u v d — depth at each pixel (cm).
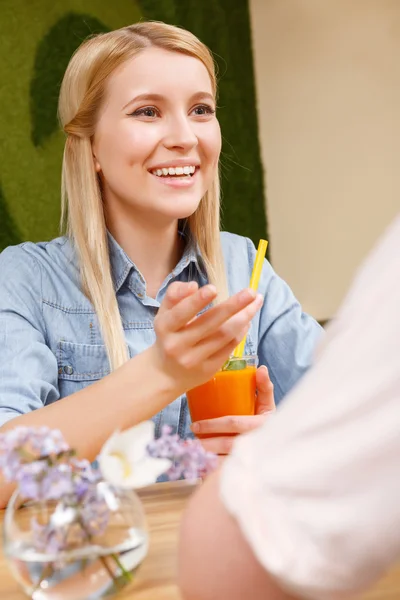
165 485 124
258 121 429
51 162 381
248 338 180
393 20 449
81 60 165
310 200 439
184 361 116
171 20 405
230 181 420
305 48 437
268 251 430
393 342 47
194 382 120
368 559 49
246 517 51
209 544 58
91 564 72
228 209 419
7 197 373
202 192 165
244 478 52
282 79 434
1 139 372
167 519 104
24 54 376
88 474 73
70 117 170
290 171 435
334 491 48
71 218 171
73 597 72
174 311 112
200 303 109
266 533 51
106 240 170
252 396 132
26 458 71
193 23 411
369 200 449
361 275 52
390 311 48
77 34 385
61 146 383
